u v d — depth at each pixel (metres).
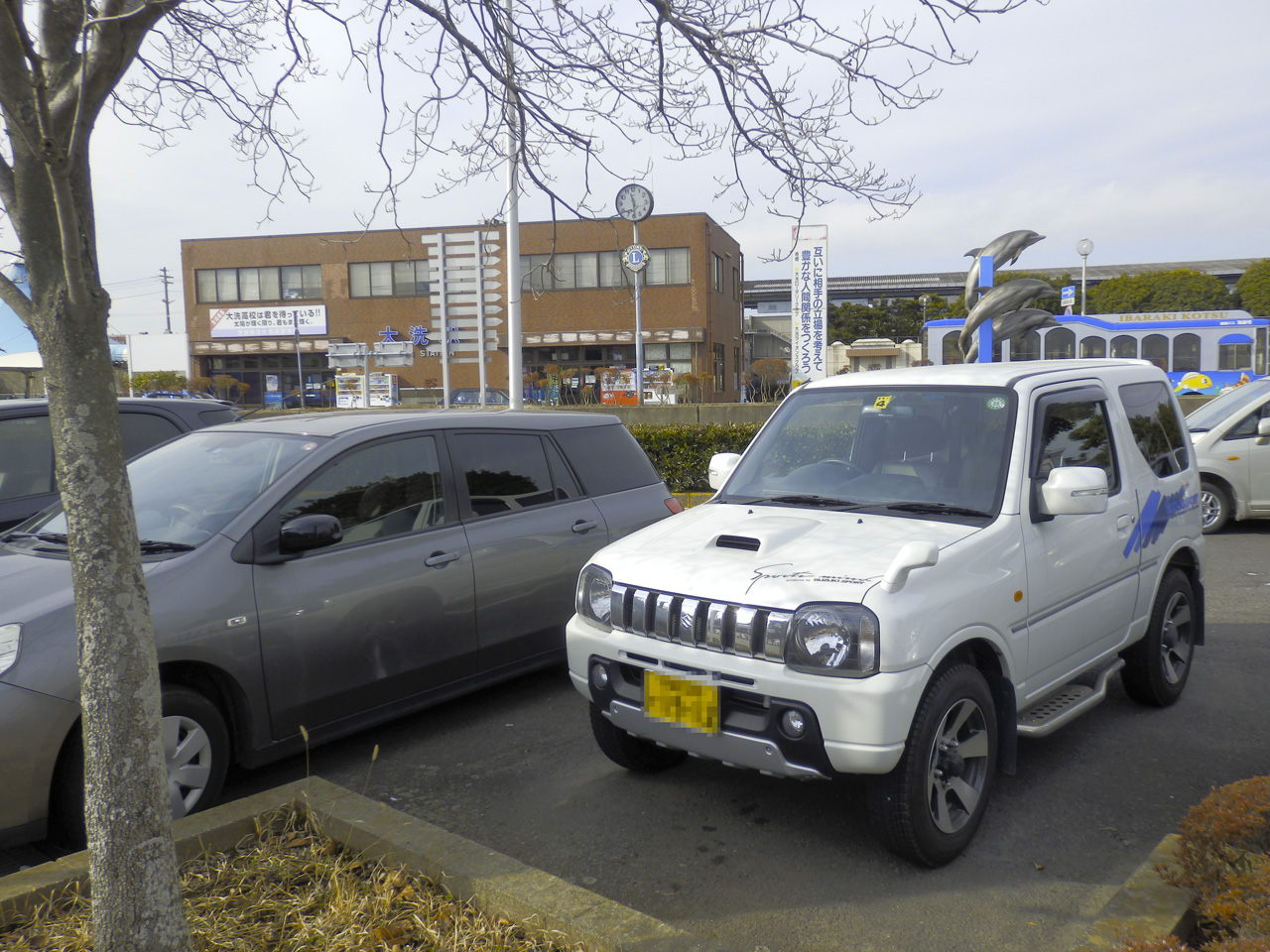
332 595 4.21
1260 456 10.31
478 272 19.11
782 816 3.82
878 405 4.41
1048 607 3.85
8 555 4.13
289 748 4.07
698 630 3.38
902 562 3.12
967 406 4.18
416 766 4.42
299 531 4.04
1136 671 4.87
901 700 3.05
